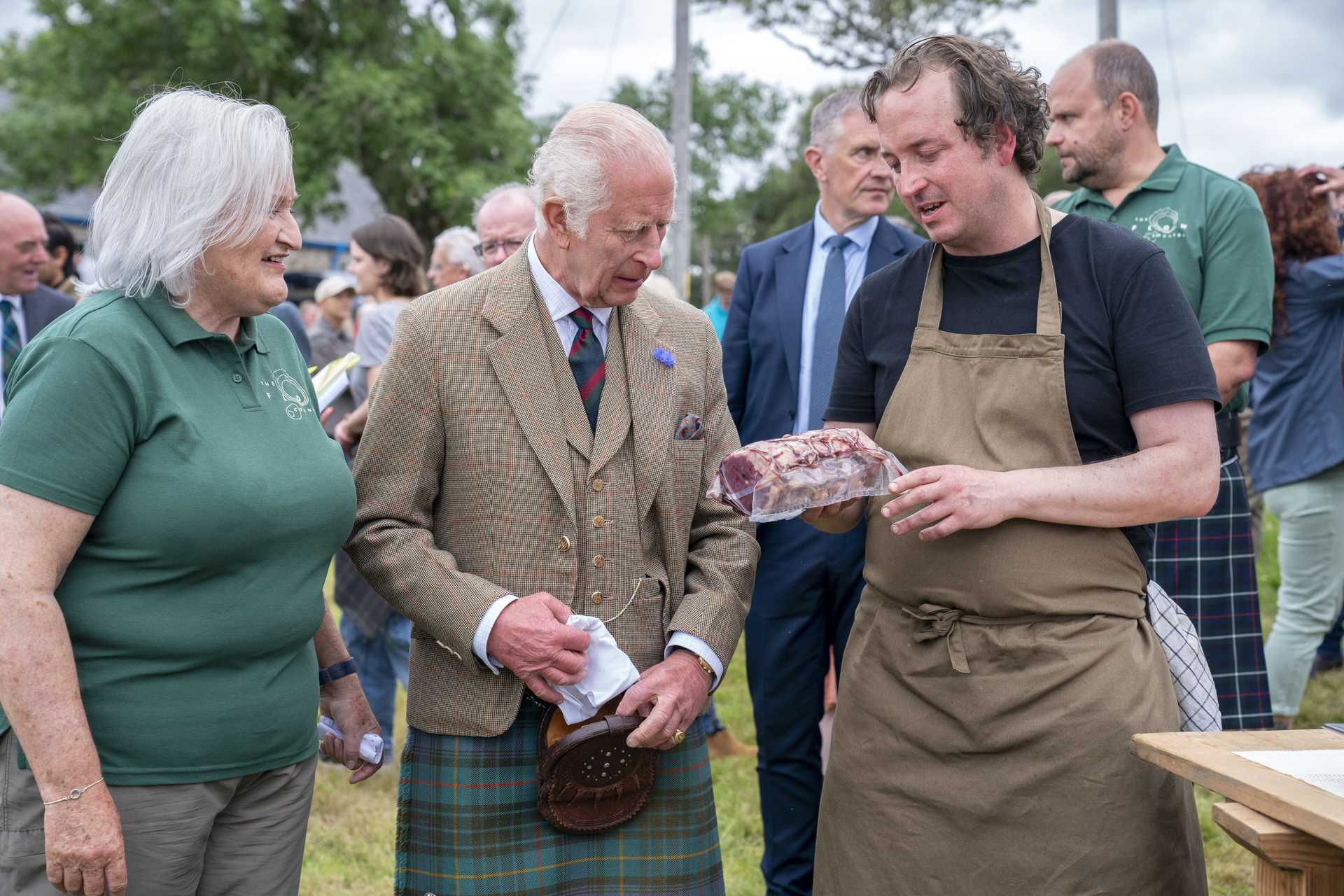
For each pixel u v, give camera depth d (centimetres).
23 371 164
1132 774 182
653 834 209
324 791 400
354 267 465
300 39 2127
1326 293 383
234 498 169
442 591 193
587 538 202
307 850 351
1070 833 183
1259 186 398
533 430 198
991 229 191
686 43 1190
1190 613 307
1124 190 307
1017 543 188
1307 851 136
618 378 207
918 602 199
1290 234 388
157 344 170
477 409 198
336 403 454
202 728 171
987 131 182
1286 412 399
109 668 167
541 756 197
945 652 194
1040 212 194
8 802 166
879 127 192
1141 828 182
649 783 205
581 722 195
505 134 2125
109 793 163
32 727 155
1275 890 142
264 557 176
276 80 2069
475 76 2114
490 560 199
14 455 157
